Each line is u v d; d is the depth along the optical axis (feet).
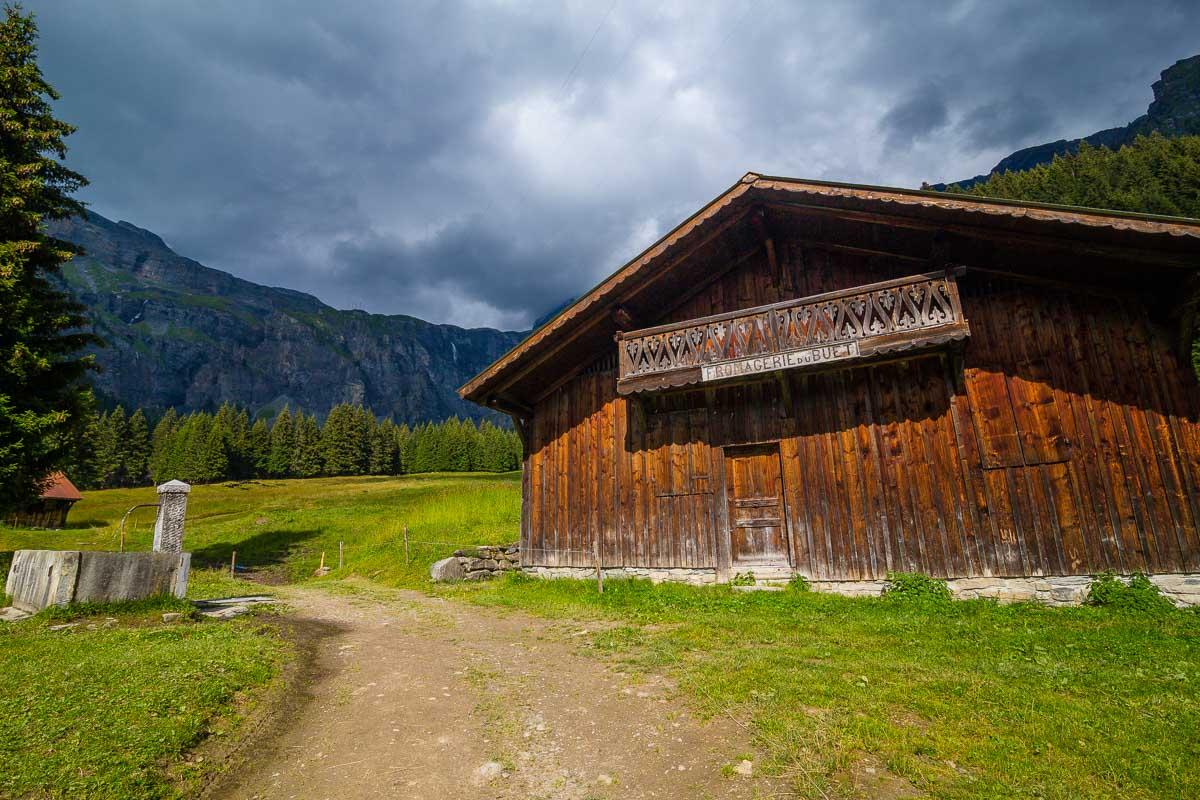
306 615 39.17
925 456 37.70
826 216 40.50
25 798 12.96
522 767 15.97
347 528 112.98
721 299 47.16
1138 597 30.91
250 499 195.72
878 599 36.32
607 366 50.57
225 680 21.36
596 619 34.68
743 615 33.60
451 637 31.63
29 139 65.00
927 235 38.40
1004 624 29.60
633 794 14.28
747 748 16.01
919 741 15.56
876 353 36.76
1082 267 34.55
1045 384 35.50
